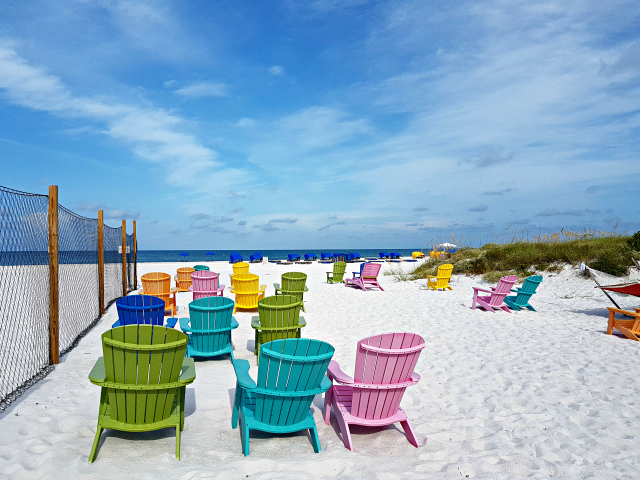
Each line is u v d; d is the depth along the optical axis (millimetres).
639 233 13055
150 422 2771
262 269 24422
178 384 2713
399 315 8750
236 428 3293
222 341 5277
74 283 10180
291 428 2926
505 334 6973
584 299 10617
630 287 6965
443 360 5465
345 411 3189
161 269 23422
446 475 2619
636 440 3215
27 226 4996
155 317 5020
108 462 2639
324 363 2840
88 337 6559
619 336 6816
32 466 2566
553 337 6750
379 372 2963
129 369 2604
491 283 14008
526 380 4633
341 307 9805
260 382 2830
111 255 11008
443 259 19656
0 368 4738
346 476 2566
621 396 4145
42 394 3926
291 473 2572
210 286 7781
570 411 3773
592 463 2838
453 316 8656
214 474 2518
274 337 5215
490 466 2760
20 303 7340
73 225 7137
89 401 3756
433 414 3713
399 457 2867
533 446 3072
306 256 37688
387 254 41656
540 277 9055
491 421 3553
